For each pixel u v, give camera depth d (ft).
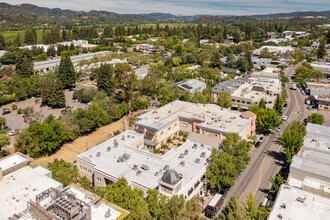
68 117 351.25
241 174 269.44
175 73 640.99
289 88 618.03
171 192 181.47
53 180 175.73
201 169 217.77
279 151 317.42
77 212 127.85
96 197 163.02
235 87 504.43
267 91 479.82
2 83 529.86
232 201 166.40
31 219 135.33
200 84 523.29
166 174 183.32
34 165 283.18
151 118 331.77
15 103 478.59
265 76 613.52
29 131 297.12
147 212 160.04
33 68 622.13
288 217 160.66
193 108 360.07
